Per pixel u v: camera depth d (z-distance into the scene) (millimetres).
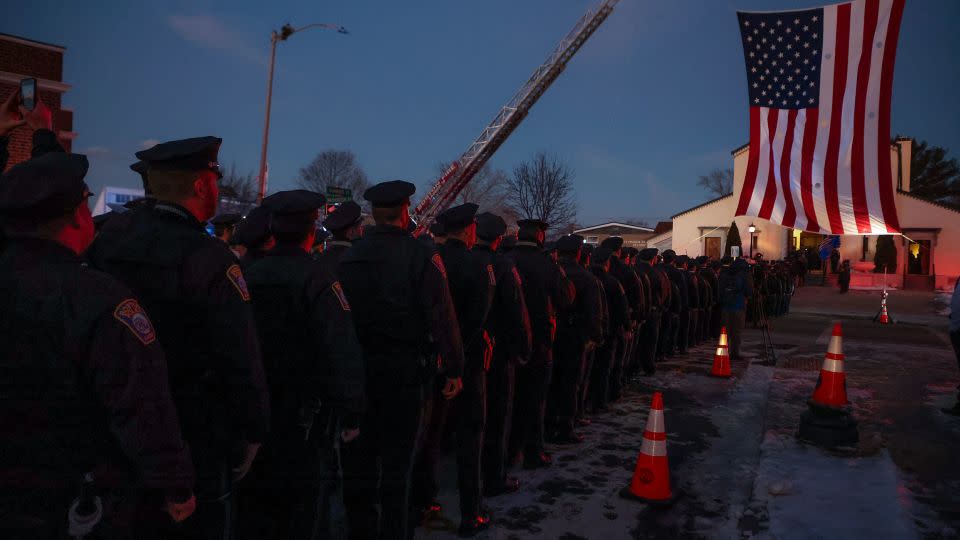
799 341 13695
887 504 4191
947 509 4141
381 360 3227
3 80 15766
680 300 10539
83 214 1777
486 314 3811
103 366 1618
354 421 2867
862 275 33969
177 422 1762
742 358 10758
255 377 2162
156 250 2080
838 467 4938
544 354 4945
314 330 2691
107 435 1678
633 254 8070
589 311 5578
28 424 1574
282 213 2738
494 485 4395
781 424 6289
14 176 1638
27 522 1559
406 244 3297
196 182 2180
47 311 1592
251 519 2725
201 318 2080
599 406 6934
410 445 3256
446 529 3869
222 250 2160
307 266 2738
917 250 34375
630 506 4230
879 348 12609
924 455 5301
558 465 5105
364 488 3234
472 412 3785
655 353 9555
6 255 1646
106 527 1664
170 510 1791
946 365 10367
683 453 5449
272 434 2688
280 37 23328
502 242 7020
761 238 36562
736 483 4703
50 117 2797
